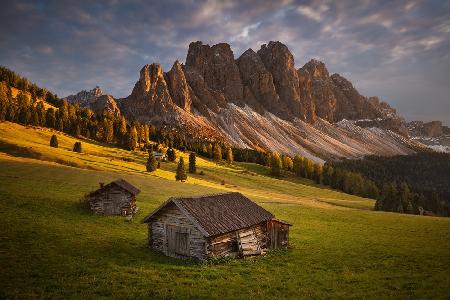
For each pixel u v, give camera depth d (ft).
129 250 113.50
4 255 94.43
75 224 142.92
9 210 149.79
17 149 364.38
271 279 90.22
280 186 525.75
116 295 72.74
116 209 175.22
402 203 450.71
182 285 81.20
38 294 71.15
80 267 90.22
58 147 459.73
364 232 175.32
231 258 110.93
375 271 100.73
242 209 125.80
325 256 120.26
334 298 76.43
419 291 80.33
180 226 112.47
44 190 201.05
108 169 362.74
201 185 375.66
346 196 546.67
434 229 186.29
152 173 406.00
